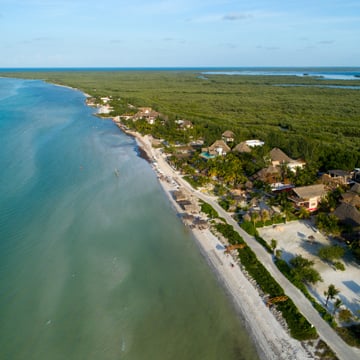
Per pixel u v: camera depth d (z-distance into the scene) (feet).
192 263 149.48
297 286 131.44
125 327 113.91
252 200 203.31
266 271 140.36
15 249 154.10
